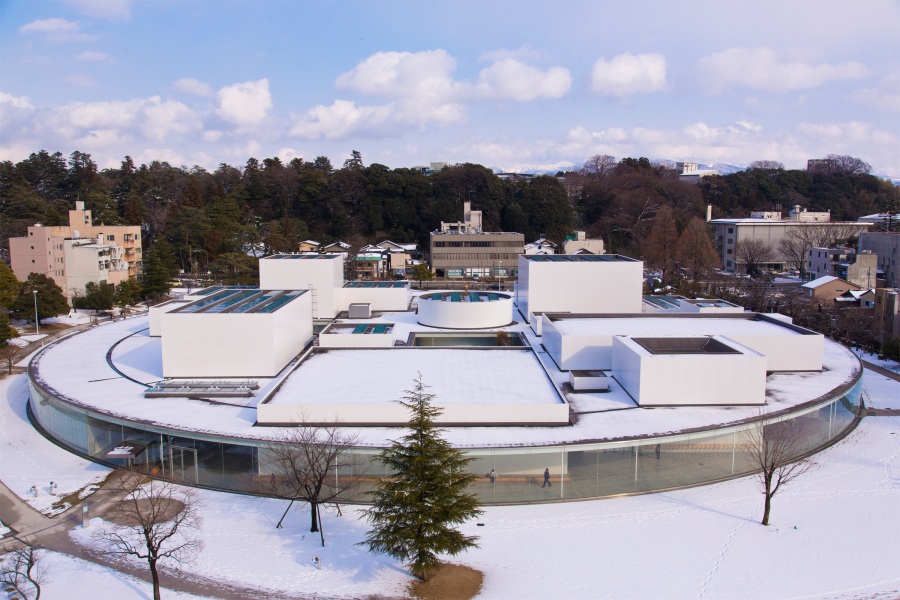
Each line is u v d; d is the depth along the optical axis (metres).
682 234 103.06
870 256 85.81
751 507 29.22
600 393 37.91
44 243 77.25
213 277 95.81
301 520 28.30
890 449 35.78
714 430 31.81
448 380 37.47
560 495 30.36
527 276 56.00
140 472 32.91
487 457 29.81
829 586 23.27
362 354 43.44
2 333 58.00
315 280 57.28
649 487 31.34
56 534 27.22
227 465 31.33
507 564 24.80
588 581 23.64
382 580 24.02
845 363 44.41
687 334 42.84
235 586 23.66
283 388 35.78
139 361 46.03
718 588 23.14
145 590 23.47
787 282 98.19
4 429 39.97
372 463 29.91
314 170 136.25
